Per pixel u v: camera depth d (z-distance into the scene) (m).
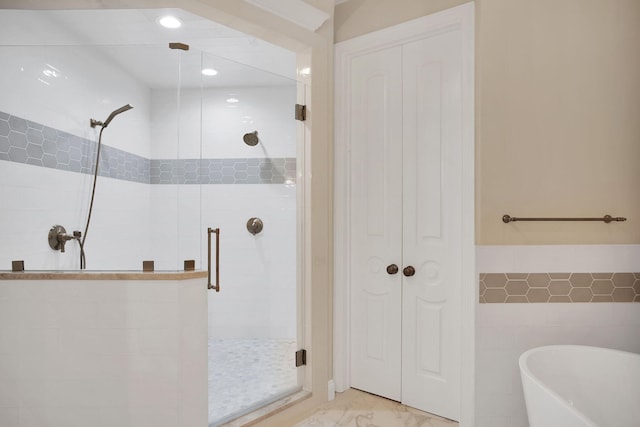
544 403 1.33
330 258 2.27
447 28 1.98
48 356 1.58
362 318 2.32
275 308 2.23
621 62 1.73
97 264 1.76
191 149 1.82
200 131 1.83
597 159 1.75
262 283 2.25
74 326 1.58
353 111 2.35
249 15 1.83
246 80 2.11
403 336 2.17
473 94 1.84
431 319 2.06
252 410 1.92
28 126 1.74
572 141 1.76
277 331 2.25
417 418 2.01
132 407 1.60
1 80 1.69
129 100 1.83
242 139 2.18
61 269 1.74
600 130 1.75
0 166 1.68
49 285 1.58
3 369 1.58
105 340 1.59
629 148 1.74
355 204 2.34
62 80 1.80
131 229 1.78
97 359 1.59
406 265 2.16
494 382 1.81
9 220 1.70
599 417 1.58
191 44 2.58
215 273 2.14
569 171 1.76
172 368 1.59
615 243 1.76
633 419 1.54
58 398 1.59
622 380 1.57
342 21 2.33
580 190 1.76
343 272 2.31
